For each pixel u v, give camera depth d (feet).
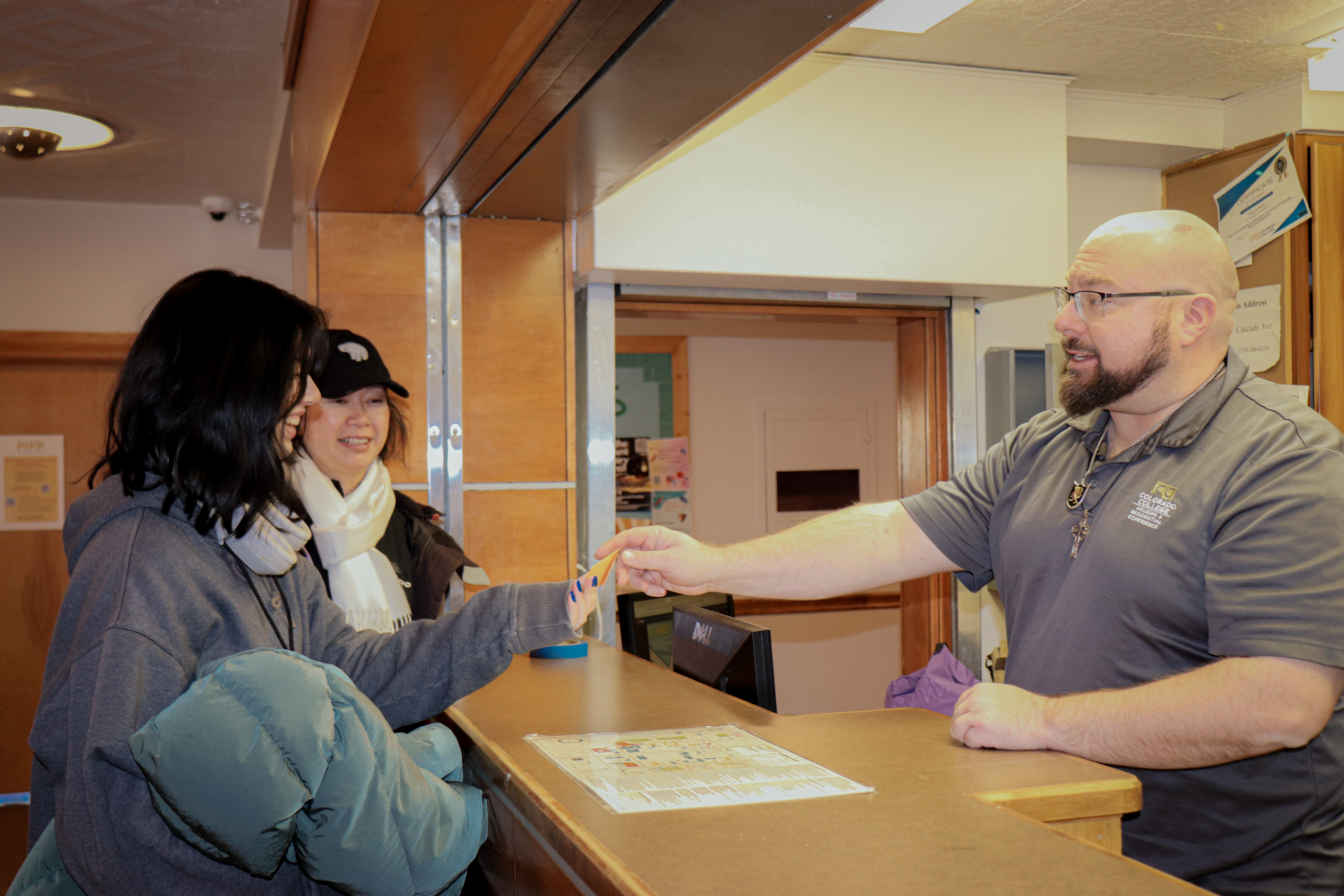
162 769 2.84
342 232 8.55
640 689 4.91
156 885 3.12
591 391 9.56
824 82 9.33
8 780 13.99
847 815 2.92
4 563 14.12
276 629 3.74
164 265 14.66
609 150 6.56
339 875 3.15
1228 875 4.40
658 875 2.45
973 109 9.75
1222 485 4.38
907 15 8.20
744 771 3.39
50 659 3.38
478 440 8.96
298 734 2.92
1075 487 4.94
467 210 8.52
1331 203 10.07
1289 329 10.21
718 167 9.05
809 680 19.16
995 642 11.19
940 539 5.58
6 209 14.06
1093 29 8.89
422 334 8.75
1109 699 3.89
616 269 8.95
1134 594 4.53
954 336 10.81
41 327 14.19
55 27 8.54
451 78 5.19
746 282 9.61
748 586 5.27
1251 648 3.95
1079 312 4.84
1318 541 3.97
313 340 3.83
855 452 21.13
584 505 9.68
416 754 3.66
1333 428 4.33
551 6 4.33
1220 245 4.73
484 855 4.03
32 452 14.21
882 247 9.50
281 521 3.69
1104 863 2.54
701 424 20.40
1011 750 3.72
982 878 2.44
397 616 6.72
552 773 3.37
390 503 7.12
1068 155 11.34
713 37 4.64
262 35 8.79
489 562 8.98
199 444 3.43
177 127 11.15
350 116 5.82
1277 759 4.25
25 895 3.37
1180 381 4.66
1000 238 9.82
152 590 3.26
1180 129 10.98
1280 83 10.42
